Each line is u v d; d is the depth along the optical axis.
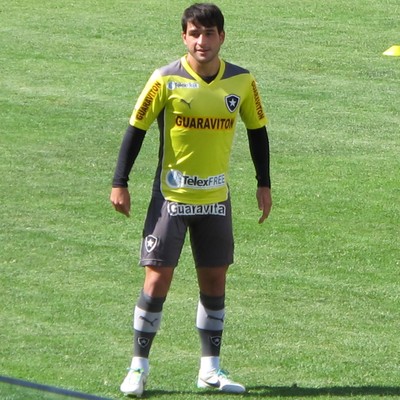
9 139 34.91
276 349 19.38
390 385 17.67
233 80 16.42
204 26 15.98
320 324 20.92
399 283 23.66
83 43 48.25
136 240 25.95
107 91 41.31
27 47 47.22
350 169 32.72
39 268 23.72
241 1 56.16
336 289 23.12
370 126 37.88
